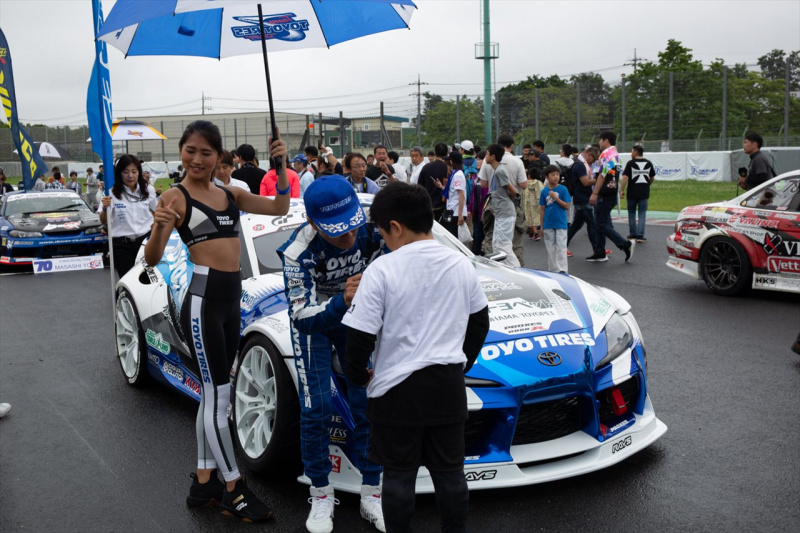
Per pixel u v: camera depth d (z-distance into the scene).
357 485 3.39
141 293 5.23
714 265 8.26
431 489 3.29
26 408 5.09
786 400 4.70
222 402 3.34
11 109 10.45
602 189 10.52
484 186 9.53
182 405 5.05
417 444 2.58
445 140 35.19
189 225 3.19
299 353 3.23
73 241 12.50
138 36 4.23
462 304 2.61
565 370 3.40
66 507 3.54
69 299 9.57
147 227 6.96
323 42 4.23
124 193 6.88
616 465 3.77
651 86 31.62
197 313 3.23
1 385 5.68
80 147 42.06
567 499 3.40
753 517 3.19
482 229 9.73
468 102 34.38
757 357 5.71
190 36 4.24
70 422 4.76
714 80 30.91
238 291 3.33
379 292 2.56
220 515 3.42
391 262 2.61
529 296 4.02
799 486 3.48
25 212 13.25
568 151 13.92
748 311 7.32
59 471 3.98
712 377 5.23
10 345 7.03
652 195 23.75
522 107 32.84
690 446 4.00
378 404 2.59
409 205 2.63
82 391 5.45
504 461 3.28
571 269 10.24
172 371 4.95
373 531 3.21
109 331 7.50
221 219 3.24
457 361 2.57
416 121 36.19
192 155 3.17
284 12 4.09
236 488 3.36
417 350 2.55
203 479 3.45
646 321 7.04
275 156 3.55
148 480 3.83
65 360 6.38
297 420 3.53
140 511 3.48
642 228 12.65
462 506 2.60
